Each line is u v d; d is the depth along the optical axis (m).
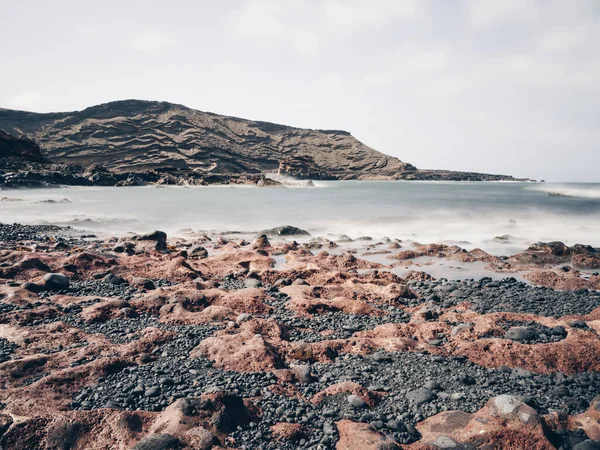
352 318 13.88
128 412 7.41
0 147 121.06
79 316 12.80
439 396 8.78
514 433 7.07
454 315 13.68
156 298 14.02
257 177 156.25
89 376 9.04
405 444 7.22
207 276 19.30
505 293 17.23
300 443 7.20
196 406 7.50
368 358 10.75
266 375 9.30
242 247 27.06
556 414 7.75
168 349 10.72
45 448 6.80
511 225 38.47
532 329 12.26
